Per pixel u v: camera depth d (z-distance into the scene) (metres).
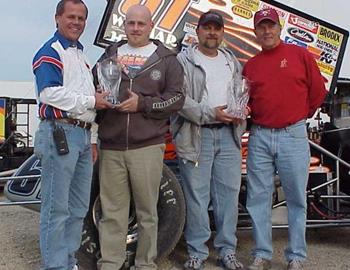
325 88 4.15
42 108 3.17
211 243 4.65
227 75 3.78
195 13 4.29
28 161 4.29
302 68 3.71
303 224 3.78
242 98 3.68
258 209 3.85
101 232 3.59
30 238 5.12
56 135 3.13
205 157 3.78
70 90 3.15
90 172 3.39
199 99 3.71
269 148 3.76
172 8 4.24
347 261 4.25
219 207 3.87
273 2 4.39
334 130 4.58
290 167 3.72
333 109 4.88
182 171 3.82
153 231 3.59
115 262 3.60
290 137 3.71
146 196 3.51
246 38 4.36
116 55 3.44
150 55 3.49
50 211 3.20
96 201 3.76
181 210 3.83
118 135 3.44
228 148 3.81
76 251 3.58
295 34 4.43
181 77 3.51
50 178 3.17
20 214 6.61
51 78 3.09
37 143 3.20
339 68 4.57
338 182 4.38
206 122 3.72
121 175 3.52
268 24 3.68
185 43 4.27
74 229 3.41
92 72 3.48
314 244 4.88
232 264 3.81
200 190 3.79
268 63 3.74
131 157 3.46
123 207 3.59
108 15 4.10
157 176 3.53
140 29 3.46
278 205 4.29
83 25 3.22
